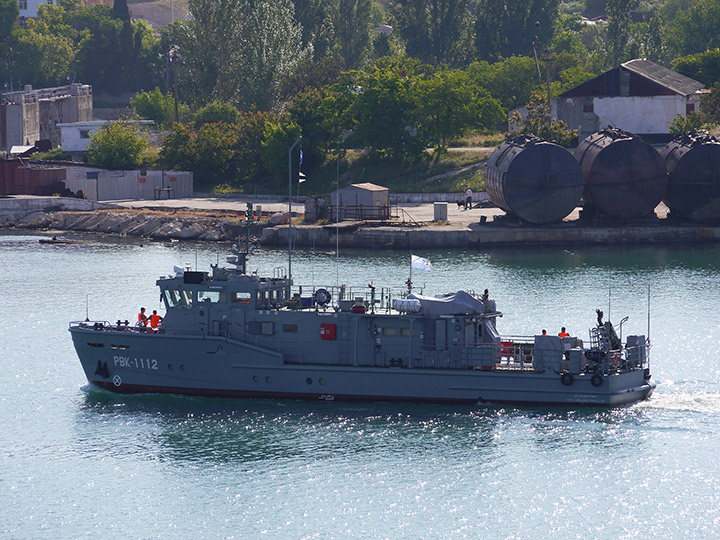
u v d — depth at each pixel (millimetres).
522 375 185500
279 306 194625
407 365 188500
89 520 154000
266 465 169500
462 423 181875
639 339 193875
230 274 194375
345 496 159125
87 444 178875
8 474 168000
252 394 193250
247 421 185250
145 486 163750
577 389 185500
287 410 189625
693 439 175250
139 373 198000
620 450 172000
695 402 191875
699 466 166625
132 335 195625
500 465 167750
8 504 158750
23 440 181125
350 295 197375
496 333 195375
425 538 148000
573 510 154625
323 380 189500
